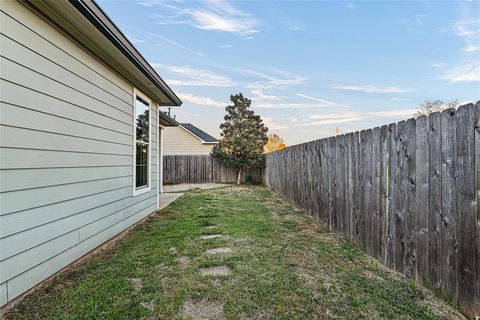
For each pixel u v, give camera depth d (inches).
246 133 560.7
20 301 89.8
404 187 108.2
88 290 97.2
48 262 105.0
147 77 182.5
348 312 83.4
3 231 85.0
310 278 106.7
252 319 80.8
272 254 133.3
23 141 93.3
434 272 92.4
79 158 127.0
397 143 113.0
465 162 80.8
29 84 96.0
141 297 92.8
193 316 82.4
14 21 89.5
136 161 201.9
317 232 174.4
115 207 163.9
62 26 112.6
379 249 124.3
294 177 271.0
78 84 126.2
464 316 80.2
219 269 117.4
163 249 141.6
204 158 581.0
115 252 138.8
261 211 244.5
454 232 84.3
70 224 119.5
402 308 84.7
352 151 150.8
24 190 93.6
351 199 151.1
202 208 260.7
